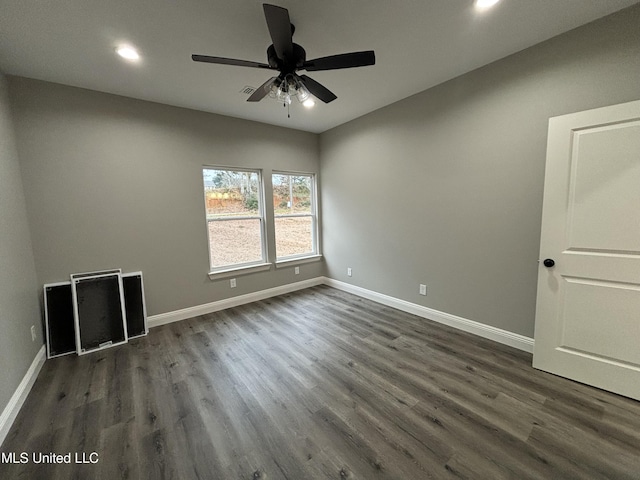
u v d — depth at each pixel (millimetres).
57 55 2102
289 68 1830
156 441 1571
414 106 3055
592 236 1888
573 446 1471
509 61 2293
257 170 3975
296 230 4492
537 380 2039
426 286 3184
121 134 2883
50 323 2523
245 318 3359
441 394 1913
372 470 1366
